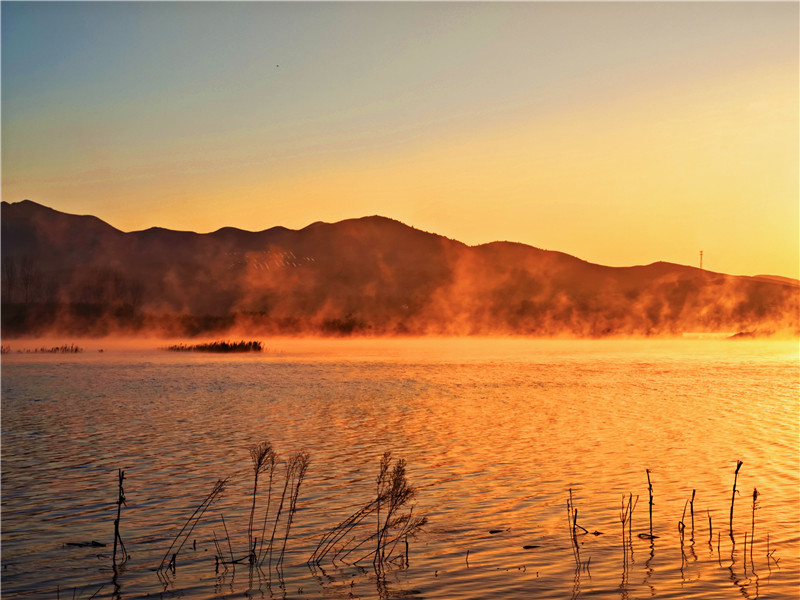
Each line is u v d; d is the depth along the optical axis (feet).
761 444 85.05
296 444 86.43
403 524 52.80
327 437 91.71
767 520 53.01
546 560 44.96
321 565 44.73
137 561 45.57
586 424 102.83
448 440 89.20
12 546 48.42
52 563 45.14
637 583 40.78
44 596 40.01
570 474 69.05
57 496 61.00
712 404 127.54
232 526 52.95
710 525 50.85
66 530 51.90
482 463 74.64
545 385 166.09
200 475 69.00
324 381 175.83
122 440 88.94
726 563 44.01
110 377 184.34
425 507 57.67
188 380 177.06
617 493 61.57
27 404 127.24
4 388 155.63
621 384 168.35
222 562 45.27
